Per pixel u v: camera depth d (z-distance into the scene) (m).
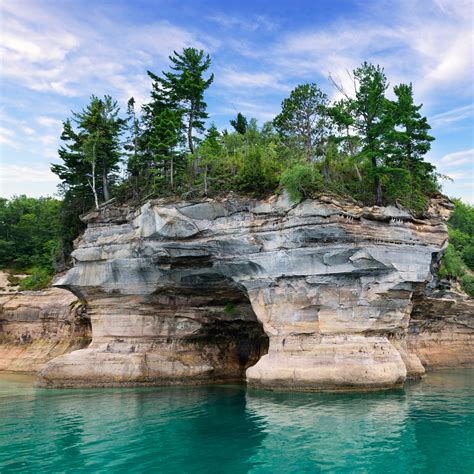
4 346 49.56
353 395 26.53
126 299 35.28
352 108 32.00
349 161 32.84
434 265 34.16
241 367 38.34
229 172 34.91
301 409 23.42
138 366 33.28
